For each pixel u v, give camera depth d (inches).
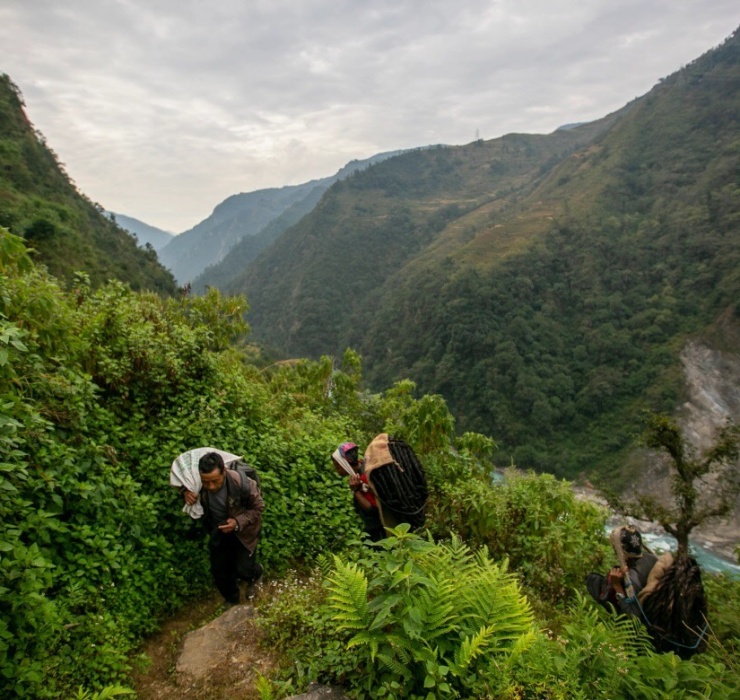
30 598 103.3
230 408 239.5
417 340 4143.7
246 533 153.5
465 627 95.7
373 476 164.4
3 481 111.5
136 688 119.3
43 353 177.6
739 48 6427.2
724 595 257.4
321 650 110.8
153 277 3152.1
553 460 2773.1
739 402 2751.0
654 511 504.7
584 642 99.7
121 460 175.2
